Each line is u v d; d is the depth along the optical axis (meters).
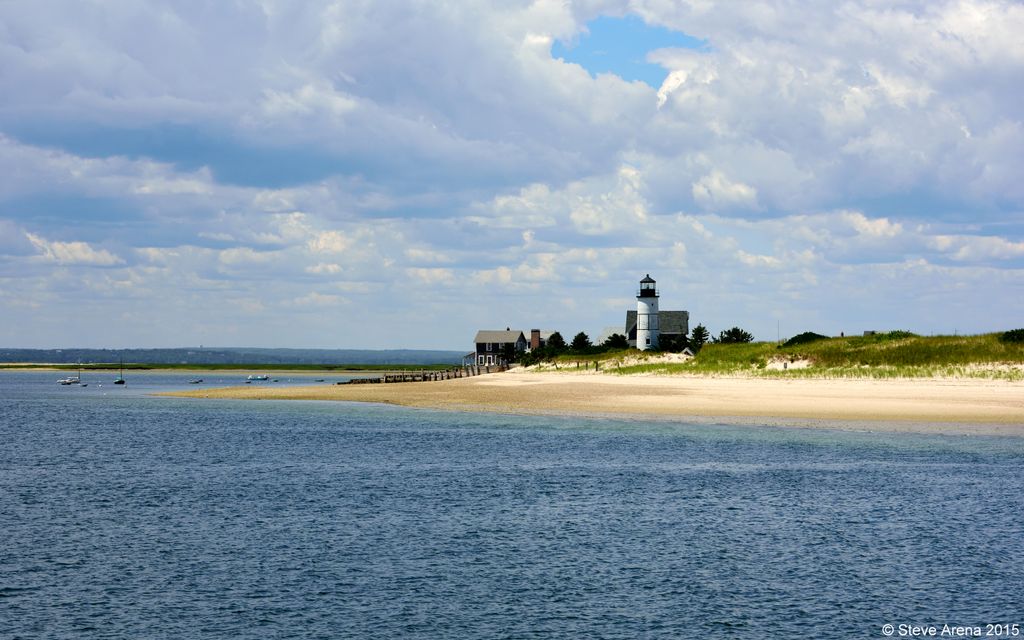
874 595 22.12
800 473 38.06
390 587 22.92
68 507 33.06
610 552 25.98
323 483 37.59
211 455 47.44
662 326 166.75
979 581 23.06
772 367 86.06
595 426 56.88
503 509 31.78
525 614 20.95
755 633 19.75
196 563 25.16
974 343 75.69
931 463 40.00
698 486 35.59
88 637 19.73
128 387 149.62
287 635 19.77
